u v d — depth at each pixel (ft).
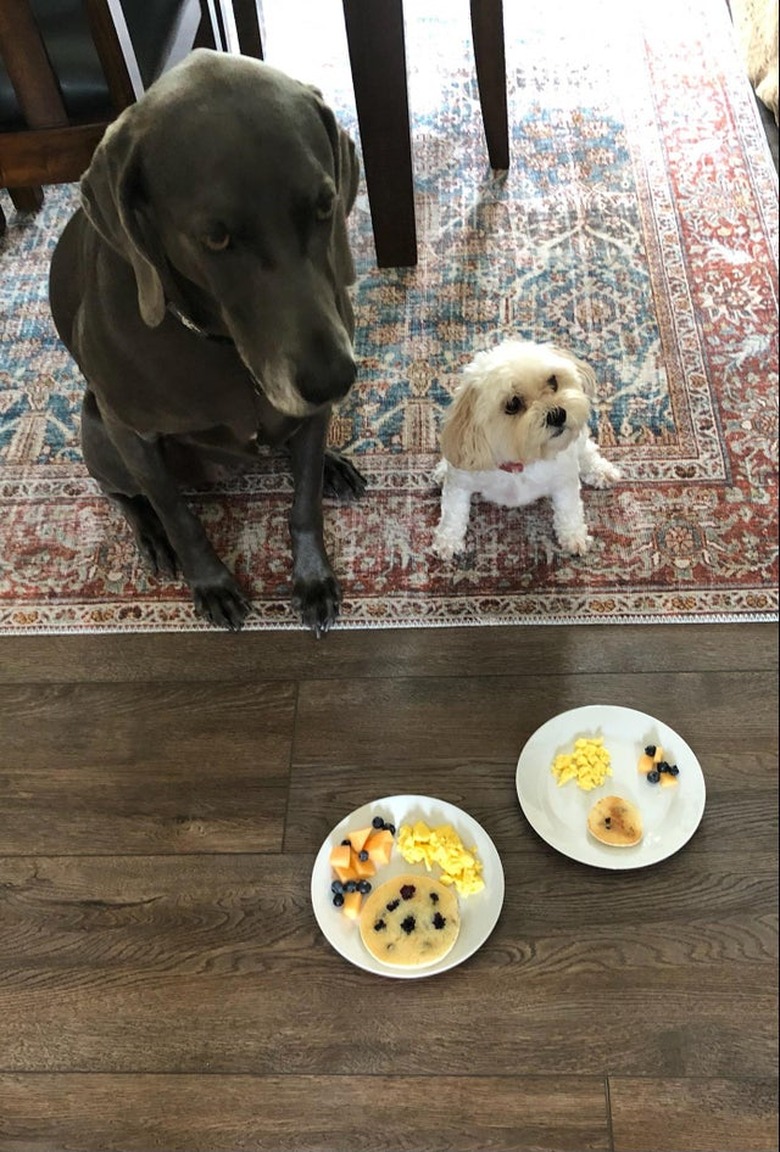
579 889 4.46
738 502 5.60
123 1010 4.34
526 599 5.36
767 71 7.26
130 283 4.25
